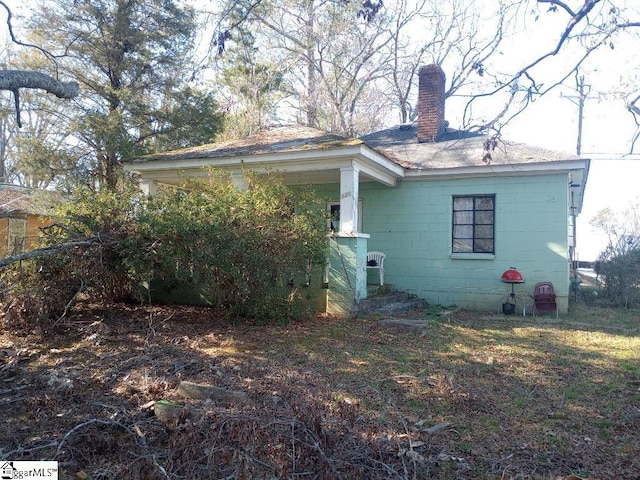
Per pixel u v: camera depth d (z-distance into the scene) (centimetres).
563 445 373
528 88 527
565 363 611
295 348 649
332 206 1259
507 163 1071
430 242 1184
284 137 1127
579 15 480
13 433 395
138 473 320
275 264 762
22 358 594
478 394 482
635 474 329
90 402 454
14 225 1631
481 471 334
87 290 848
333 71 2347
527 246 1092
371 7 519
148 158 1098
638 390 503
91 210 787
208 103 1661
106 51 1538
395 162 1088
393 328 806
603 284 1462
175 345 648
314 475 308
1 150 2484
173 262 751
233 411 392
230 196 777
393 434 372
